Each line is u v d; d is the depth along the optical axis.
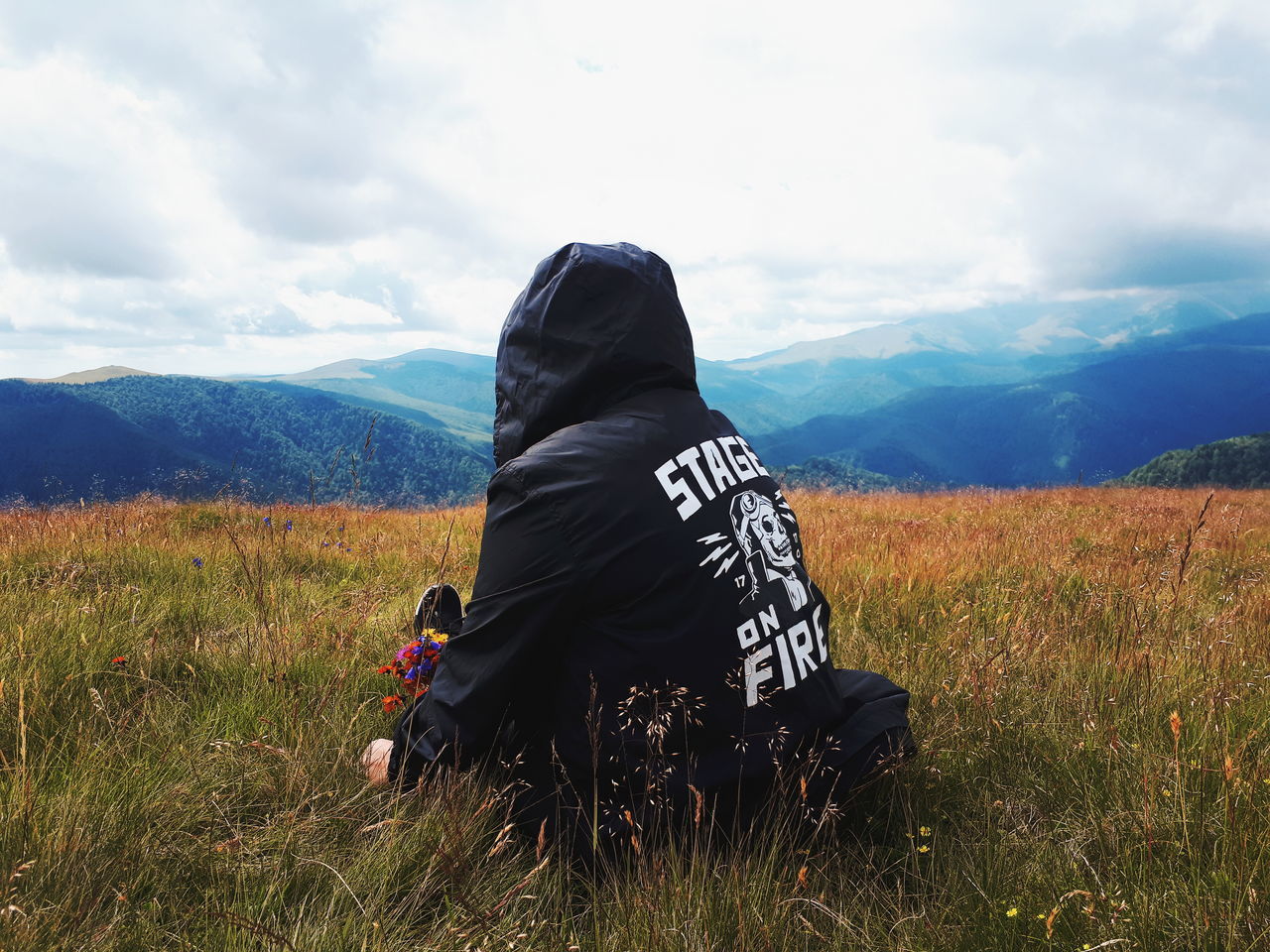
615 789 1.92
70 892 1.68
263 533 6.32
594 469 1.94
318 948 1.60
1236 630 3.94
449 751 2.04
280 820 2.07
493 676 1.96
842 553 6.10
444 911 1.82
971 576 5.50
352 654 3.41
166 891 1.80
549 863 1.97
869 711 2.28
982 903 1.85
